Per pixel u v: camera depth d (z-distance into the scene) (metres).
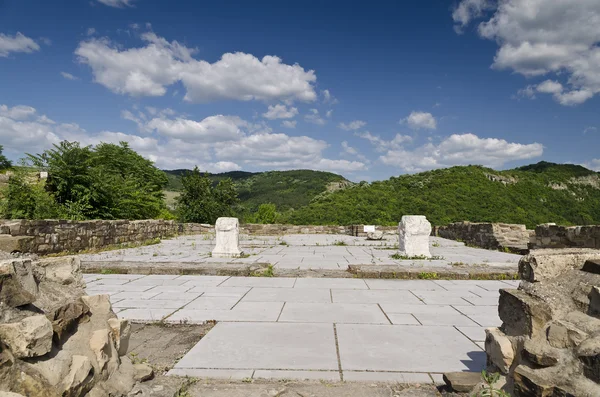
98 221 12.09
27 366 1.71
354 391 2.60
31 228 8.92
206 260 9.63
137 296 5.49
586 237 8.93
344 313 4.59
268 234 22.12
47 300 2.15
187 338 3.74
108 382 2.21
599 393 1.65
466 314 4.57
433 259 10.13
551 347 1.97
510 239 12.91
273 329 3.96
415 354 3.28
